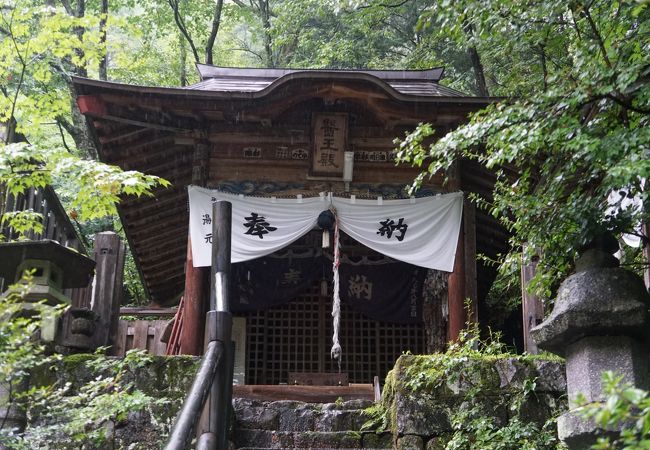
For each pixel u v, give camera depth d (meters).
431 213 10.47
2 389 5.35
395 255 10.31
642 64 4.10
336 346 9.59
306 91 9.87
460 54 17.25
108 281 7.64
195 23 20.92
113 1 19.47
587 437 3.45
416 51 15.94
